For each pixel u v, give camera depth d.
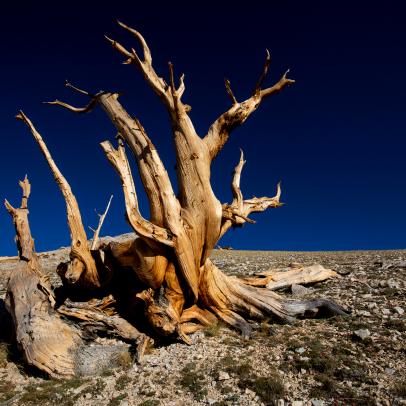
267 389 7.59
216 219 10.88
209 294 11.40
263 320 11.34
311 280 15.23
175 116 10.55
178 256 10.47
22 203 13.45
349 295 13.08
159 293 10.71
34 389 8.64
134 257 10.81
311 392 7.41
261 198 13.48
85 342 10.20
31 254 12.48
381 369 8.04
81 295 12.37
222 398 7.52
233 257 31.75
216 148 11.24
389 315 10.76
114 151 10.86
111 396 7.97
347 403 7.04
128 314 11.69
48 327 9.94
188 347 9.92
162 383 8.24
